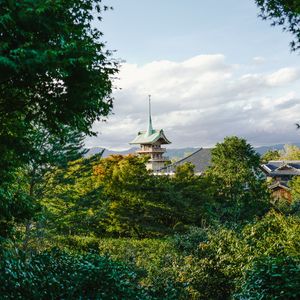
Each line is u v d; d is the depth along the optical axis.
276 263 6.64
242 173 31.55
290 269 6.32
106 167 32.28
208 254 12.96
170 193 26.59
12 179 8.02
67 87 6.46
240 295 7.27
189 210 26.92
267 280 6.32
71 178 19.84
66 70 6.09
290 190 38.69
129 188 26.56
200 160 54.06
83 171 21.06
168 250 16.89
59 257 7.06
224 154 32.66
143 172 27.55
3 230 7.67
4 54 5.40
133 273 7.97
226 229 14.56
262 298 6.10
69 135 16.94
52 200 20.38
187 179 29.81
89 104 6.79
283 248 10.43
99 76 6.60
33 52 5.30
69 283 5.97
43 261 6.51
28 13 5.40
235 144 32.41
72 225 20.92
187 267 12.27
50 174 18.75
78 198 21.38
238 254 11.91
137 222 26.69
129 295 6.69
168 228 26.95
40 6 5.41
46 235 18.91
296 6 7.71
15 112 7.48
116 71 6.85
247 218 26.95
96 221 24.47
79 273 6.34
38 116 7.33
